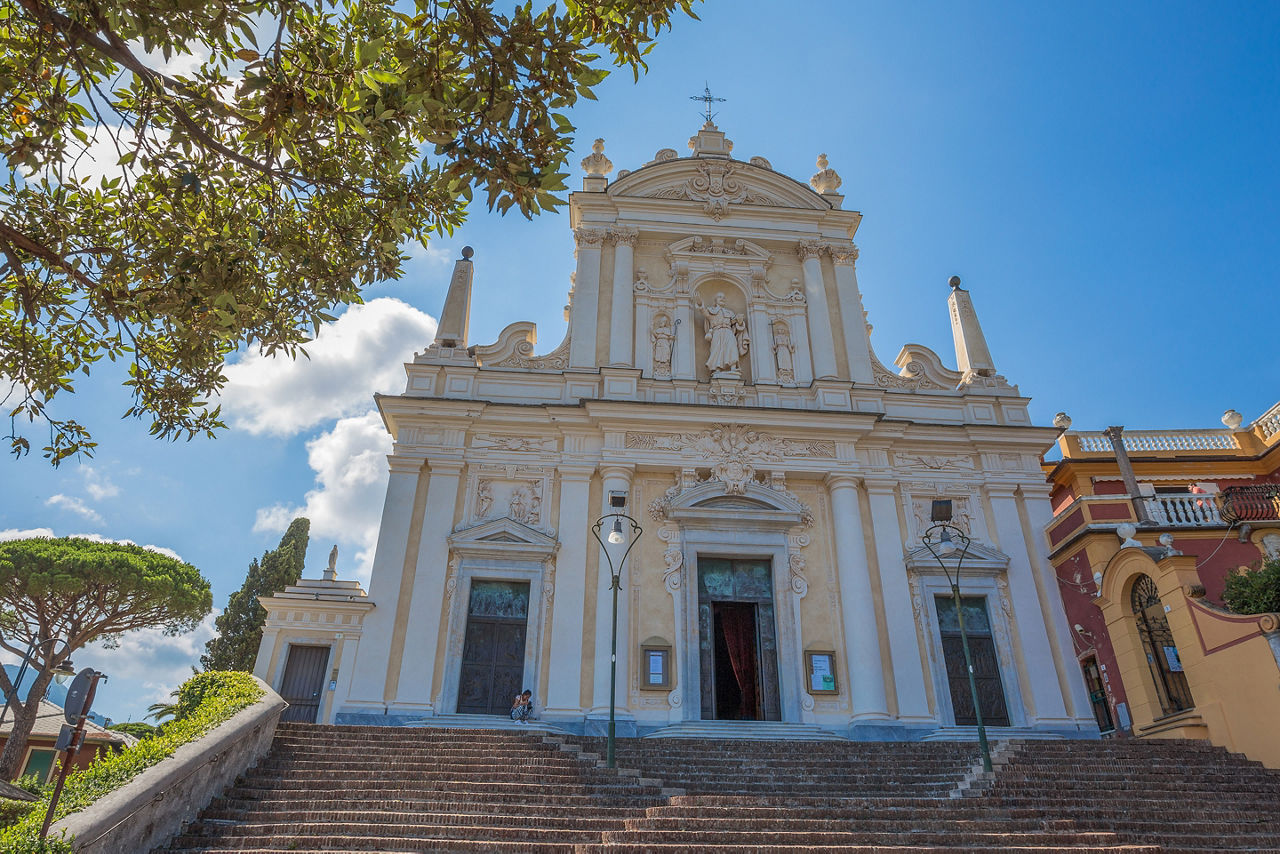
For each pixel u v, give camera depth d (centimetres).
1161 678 1692
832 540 2025
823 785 1289
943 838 1025
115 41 736
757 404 2162
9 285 987
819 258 2395
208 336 996
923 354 2350
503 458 2020
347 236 984
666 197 2408
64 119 852
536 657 1830
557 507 1983
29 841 773
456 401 2036
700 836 1013
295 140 844
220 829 998
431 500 1948
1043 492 2128
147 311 938
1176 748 1448
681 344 2212
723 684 1980
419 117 803
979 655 1958
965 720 1894
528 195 793
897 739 1767
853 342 2294
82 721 846
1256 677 1396
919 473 2128
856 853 971
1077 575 1953
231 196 986
